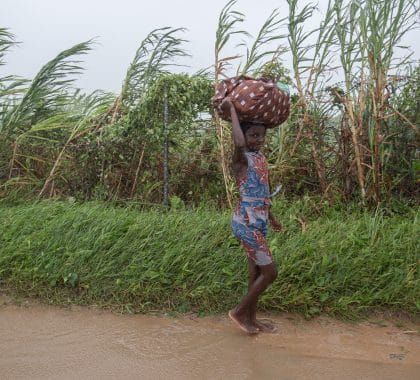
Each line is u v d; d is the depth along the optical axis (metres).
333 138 6.22
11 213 5.53
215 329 3.92
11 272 4.56
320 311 4.11
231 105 3.66
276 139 6.47
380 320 4.06
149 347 3.63
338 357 3.53
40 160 7.00
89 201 6.40
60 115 7.08
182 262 4.46
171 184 6.53
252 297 3.77
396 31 5.63
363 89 5.86
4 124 7.22
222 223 5.05
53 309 4.20
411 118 6.00
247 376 3.27
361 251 4.54
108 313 4.14
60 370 3.30
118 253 4.61
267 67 6.30
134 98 6.99
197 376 3.26
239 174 3.76
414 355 3.58
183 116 6.17
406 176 6.05
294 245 4.63
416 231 4.95
